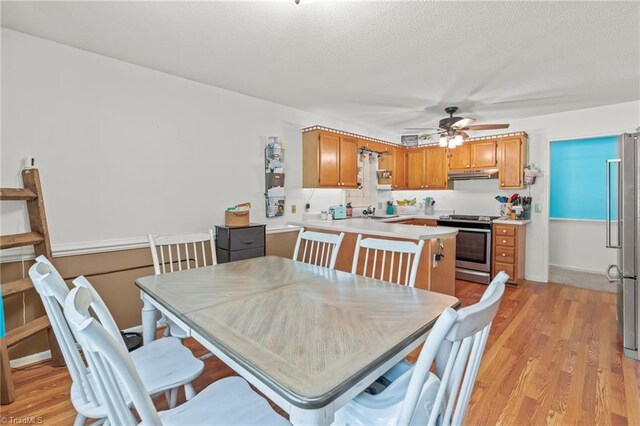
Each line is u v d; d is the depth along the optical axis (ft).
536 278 14.21
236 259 10.28
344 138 13.98
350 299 4.95
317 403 2.52
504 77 9.43
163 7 6.17
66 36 7.36
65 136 7.87
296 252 8.32
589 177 15.35
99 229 8.45
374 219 14.75
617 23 6.56
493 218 14.80
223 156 10.93
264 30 6.95
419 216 16.14
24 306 7.30
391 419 3.15
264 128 12.05
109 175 8.57
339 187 13.80
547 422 5.43
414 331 3.79
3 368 5.86
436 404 2.70
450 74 9.25
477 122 14.99
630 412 5.64
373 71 9.07
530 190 14.38
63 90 7.80
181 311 4.44
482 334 2.88
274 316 4.25
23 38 7.25
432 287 9.20
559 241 16.22
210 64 8.80
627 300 7.54
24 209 7.42
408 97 11.35
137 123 9.01
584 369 7.04
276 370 2.94
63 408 5.80
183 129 9.93
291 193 13.17
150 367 4.56
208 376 6.91
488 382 6.58
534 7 6.05
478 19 6.45
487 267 13.82
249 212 11.20
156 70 9.28
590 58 8.17
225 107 10.90
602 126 12.50
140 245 8.95
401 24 6.65
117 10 6.27
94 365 2.75
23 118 7.30
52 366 7.23
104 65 8.39
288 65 8.77
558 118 13.51
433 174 17.15
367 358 3.16
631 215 7.48
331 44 7.54
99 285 8.31
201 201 10.42
